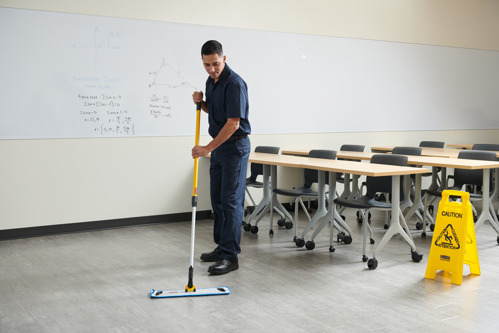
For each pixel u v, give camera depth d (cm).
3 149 471
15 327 269
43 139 488
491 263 394
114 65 516
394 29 706
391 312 289
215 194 384
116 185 526
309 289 329
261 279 350
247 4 588
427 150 627
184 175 565
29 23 474
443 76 762
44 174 491
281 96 621
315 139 652
